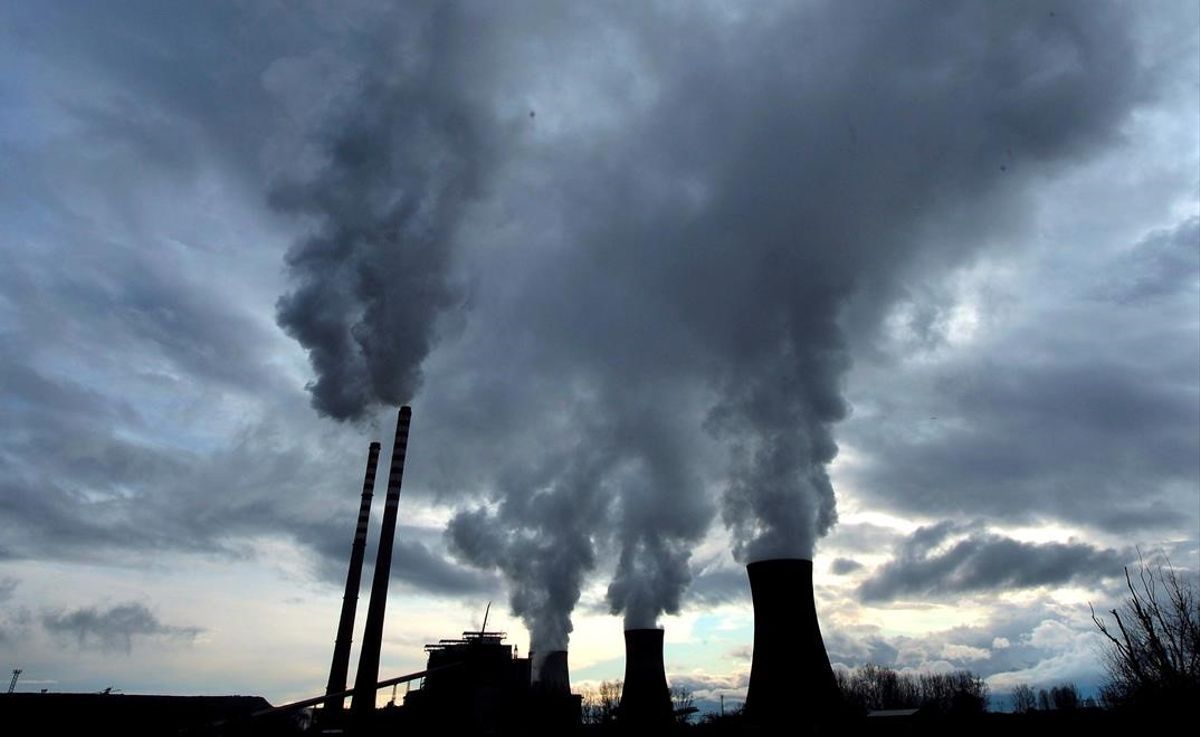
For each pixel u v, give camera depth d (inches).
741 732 1316.4
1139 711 492.4
